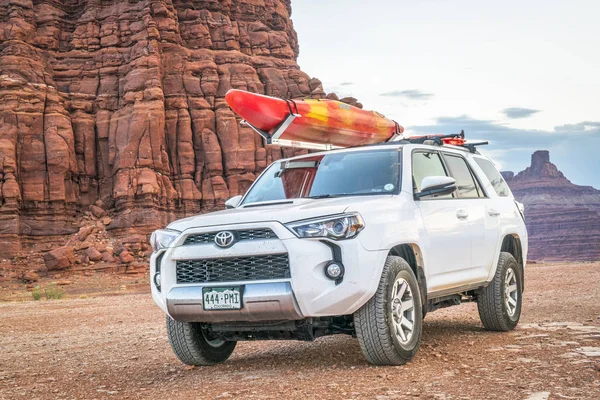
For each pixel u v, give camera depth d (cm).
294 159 723
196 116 5538
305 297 530
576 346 619
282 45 6366
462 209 702
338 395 456
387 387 472
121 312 1534
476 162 809
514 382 470
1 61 5206
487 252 739
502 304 763
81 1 5822
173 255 575
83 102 5384
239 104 852
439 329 820
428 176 664
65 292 3784
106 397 516
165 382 566
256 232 550
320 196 635
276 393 475
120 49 5572
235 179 5462
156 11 5634
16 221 4697
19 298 3388
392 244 563
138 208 4978
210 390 505
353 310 539
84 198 5181
